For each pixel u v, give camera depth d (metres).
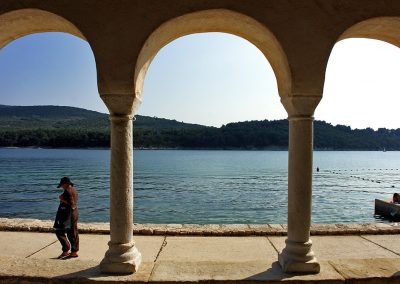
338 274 5.53
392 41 6.44
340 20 5.54
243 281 5.37
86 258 6.84
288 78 5.64
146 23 5.43
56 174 62.19
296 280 5.35
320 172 79.81
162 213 28.27
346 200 37.25
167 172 69.81
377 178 65.75
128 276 5.47
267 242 7.86
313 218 27.19
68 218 6.85
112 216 5.70
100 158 109.00
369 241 7.98
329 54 5.54
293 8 5.50
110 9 5.43
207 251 7.24
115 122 5.62
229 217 26.70
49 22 5.93
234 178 58.91
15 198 35.50
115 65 5.44
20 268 5.65
